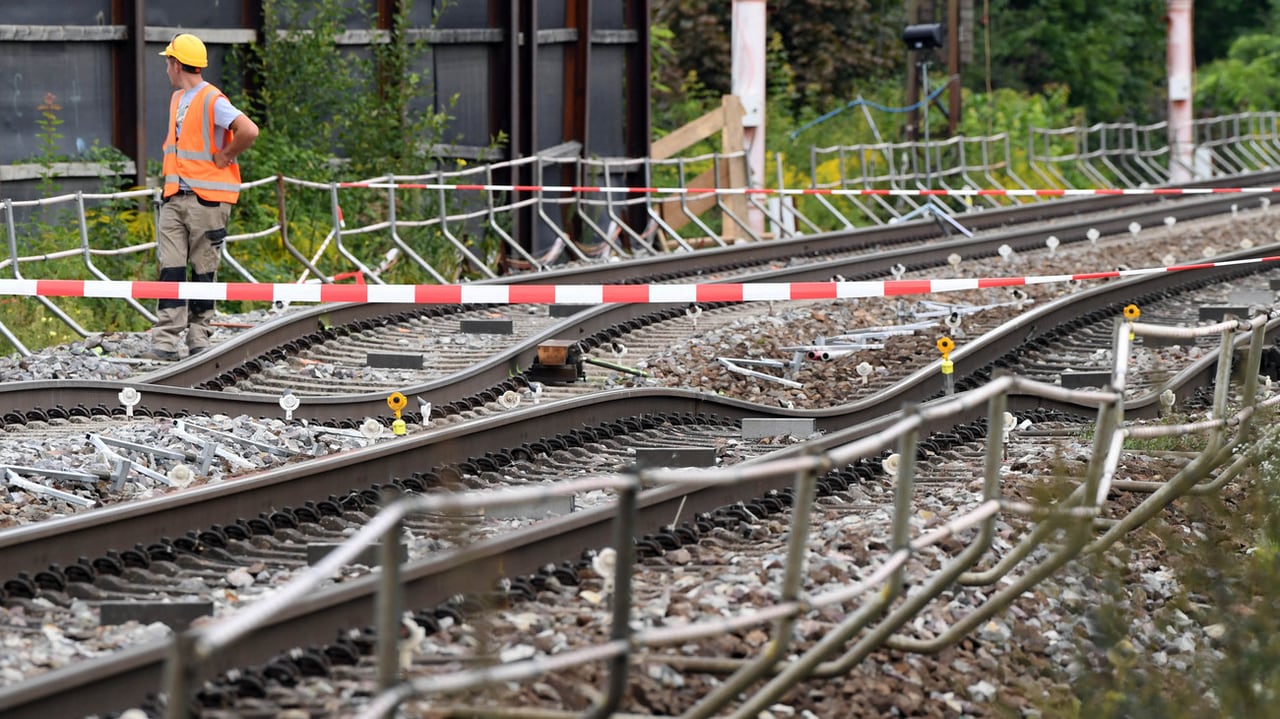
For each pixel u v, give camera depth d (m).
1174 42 133.75
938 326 51.44
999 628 22.86
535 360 44.34
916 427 18.89
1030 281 47.25
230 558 25.44
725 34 130.75
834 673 19.69
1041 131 116.31
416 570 21.11
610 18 86.81
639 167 87.50
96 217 59.25
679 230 89.12
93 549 24.28
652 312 52.38
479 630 19.83
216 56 68.75
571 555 24.47
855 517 27.61
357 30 73.38
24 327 49.06
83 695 17.45
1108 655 22.31
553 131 82.19
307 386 41.62
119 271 56.84
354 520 28.20
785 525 27.45
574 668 19.45
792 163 111.88
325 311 47.12
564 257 80.56
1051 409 39.91
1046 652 22.64
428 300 41.38
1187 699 21.34
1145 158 135.88
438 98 75.69
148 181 63.97
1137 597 24.89
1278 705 21.38
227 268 59.34
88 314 51.84
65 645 21.02
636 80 88.38
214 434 34.47
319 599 20.08
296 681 19.06
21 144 60.00
